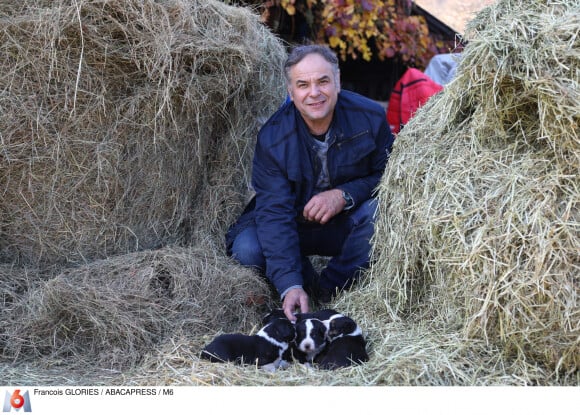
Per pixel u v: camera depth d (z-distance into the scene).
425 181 3.10
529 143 2.87
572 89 2.61
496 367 2.76
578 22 2.66
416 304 3.29
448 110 3.12
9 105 3.45
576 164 2.66
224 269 3.71
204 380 2.80
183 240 4.07
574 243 2.58
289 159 3.65
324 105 3.47
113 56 3.46
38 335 3.26
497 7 2.97
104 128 3.62
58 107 3.52
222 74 3.70
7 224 3.69
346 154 3.70
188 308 3.42
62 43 3.39
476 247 2.77
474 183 2.92
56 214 3.70
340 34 6.60
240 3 5.81
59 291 3.27
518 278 2.66
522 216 2.69
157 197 3.87
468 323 2.84
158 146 3.75
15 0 3.36
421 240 3.12
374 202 3.72
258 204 3.74
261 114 4.24
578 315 2.57
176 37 3.46
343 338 3.03
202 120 3.85
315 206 3.61
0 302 3.48
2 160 3.54
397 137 3.46
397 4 7.09
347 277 3.82
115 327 3.21
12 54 3.39
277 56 4.32
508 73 2.70
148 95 3.58
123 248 3.86
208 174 4.14
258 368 2.97
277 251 3.56
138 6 3.38
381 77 7.54
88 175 3.67
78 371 3.08
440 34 7.49
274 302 3.74
